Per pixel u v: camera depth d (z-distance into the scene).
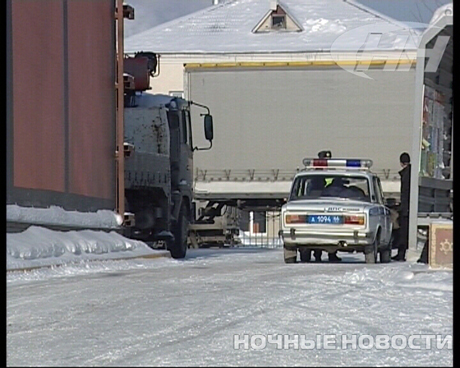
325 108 97.62
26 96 51.88
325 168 63.16
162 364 22.62
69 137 58.31
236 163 98.81
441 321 29.33
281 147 98.31
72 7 59.28
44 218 52.16
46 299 35.09
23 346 25.30
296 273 46.72
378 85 97.00
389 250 65.69
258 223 155.62
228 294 36.28
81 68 60.62
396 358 23.59
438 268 41.75
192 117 99.19
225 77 98.75
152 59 79.62
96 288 38.91
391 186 96.44
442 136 55.81
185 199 80.38
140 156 72.56
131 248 60.09
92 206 61.94
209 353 24.11
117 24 67.25
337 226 57.78
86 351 24.47
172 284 40.50
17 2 50.81
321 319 29.70
